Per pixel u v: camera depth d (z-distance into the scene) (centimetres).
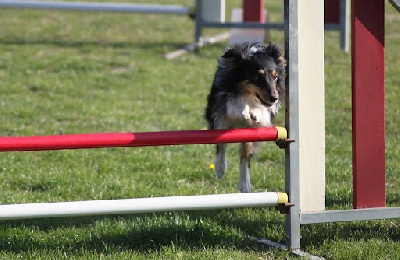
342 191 1062
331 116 1622
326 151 1343
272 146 1395
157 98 1805
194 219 948
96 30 2798
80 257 793
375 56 826
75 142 772
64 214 770
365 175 841
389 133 1470
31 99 1762
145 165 1223
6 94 1819
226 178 1175
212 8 2445
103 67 2152
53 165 1223
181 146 1371
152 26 2928
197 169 1204
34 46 2441
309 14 804
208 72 2111
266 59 965
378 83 832
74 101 1755
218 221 937
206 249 825
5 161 1234
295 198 820
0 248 832
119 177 1150
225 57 973
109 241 852
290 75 804
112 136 784
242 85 966
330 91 1844
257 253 820
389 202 1017
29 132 1460
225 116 1008
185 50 2422
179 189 1080
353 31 820
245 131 808
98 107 1692
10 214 756
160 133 796
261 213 975
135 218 955
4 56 2266
